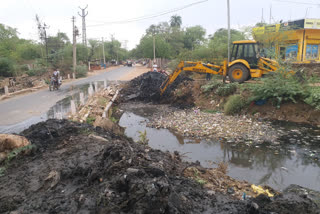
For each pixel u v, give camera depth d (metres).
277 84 11.23
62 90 20.95
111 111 13.55
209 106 13.96
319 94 10.17
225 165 6.59
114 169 4.21
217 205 4.05
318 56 20.50
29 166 5.13
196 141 8.98
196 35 58.16
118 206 3.36
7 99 16.97
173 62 26.48
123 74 38.28
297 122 10.38
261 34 19.52
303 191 5.08
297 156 7.27
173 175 5.06
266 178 6.11
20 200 3.95
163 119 12.16
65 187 4.29
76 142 6.33
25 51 37.41
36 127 7.23
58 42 41.69
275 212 3.49
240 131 9.59
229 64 14.19
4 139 5.39
